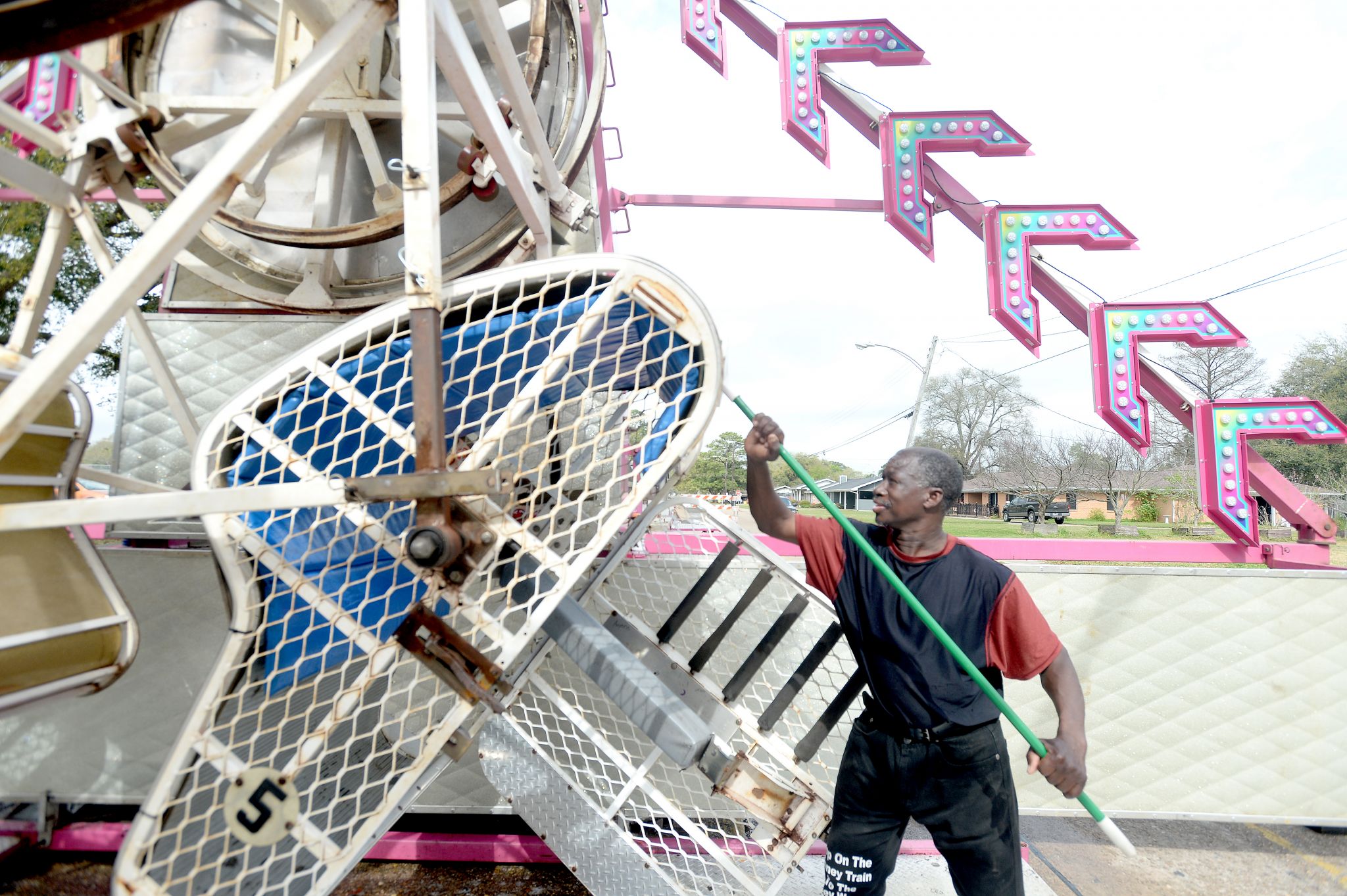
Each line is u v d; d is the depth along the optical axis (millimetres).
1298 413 3113
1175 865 2777
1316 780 2686
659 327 1850
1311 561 2990
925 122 3693
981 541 3254
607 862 2049
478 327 1783
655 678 1904
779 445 1922
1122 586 2771
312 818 1936
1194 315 3271
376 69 2797
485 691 1641
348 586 1746
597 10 2951
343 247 2613
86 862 2643
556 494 1726
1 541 1605
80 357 1314
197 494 1360
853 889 1844
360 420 1914
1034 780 2770
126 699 2699
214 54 2910
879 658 1788
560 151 2732
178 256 2953
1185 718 2744
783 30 3861
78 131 2402
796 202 3908
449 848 2664
